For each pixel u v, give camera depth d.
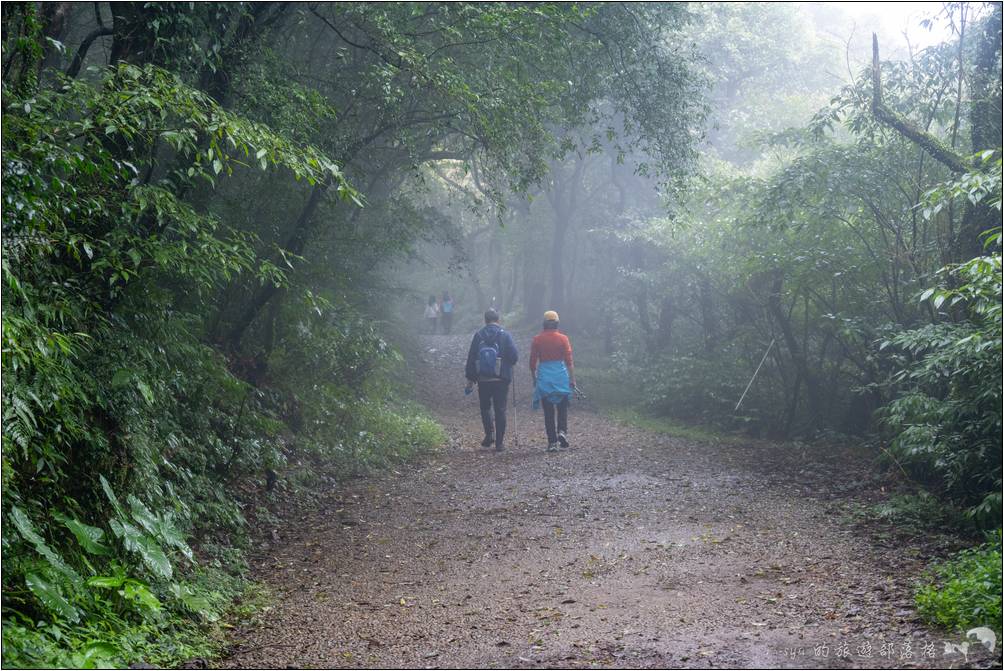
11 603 3.95
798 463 10.17
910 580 5.27
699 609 4.98
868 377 11.45
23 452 4.29
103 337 5.61
